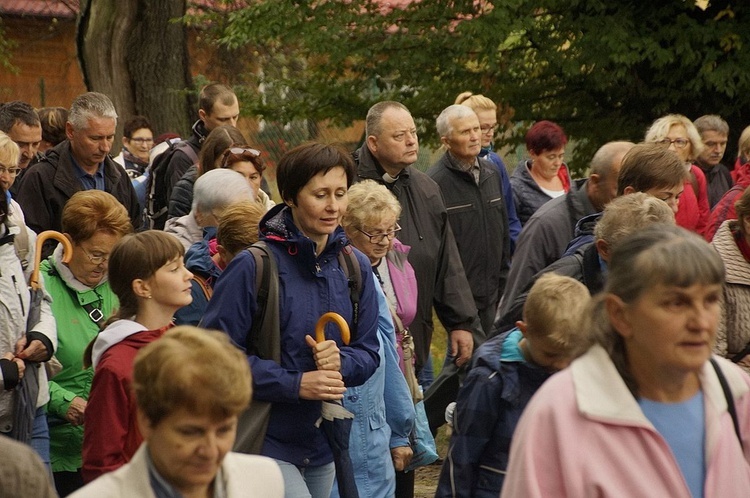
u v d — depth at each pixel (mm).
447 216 9375
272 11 19828
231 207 6660
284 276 5707
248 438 5539
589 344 3807
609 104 19672
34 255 6949
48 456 6684
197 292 6656
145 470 3631
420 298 9062
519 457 3705
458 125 10219
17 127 9242
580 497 3596
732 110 18203
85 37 23203
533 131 11766
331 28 19719
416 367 9102
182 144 10719
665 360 3611
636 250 3668
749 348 6277
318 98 20984
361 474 6547
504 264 10734
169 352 3467
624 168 6867
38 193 9375
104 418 5227
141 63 23031
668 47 17750
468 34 18016
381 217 7480
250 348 5664
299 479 5730
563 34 18422
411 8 19734
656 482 3631
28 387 6457
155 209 10602
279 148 26469
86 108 9539
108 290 6996
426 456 7520
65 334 6824
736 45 17266
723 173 13000
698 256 3580
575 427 3658
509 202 11359
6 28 37781
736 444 3777
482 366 5473
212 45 28938
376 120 9102
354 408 6527
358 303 5953
